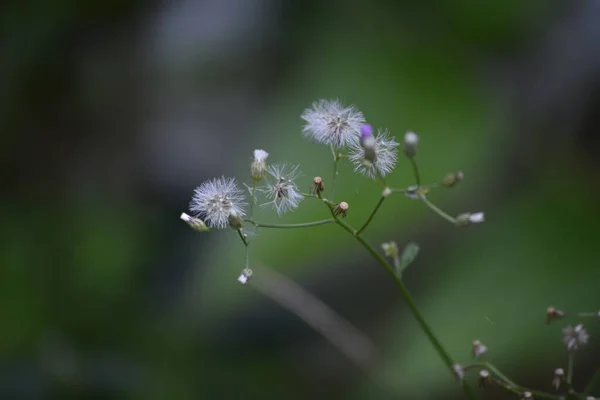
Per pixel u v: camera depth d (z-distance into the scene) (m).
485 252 0.42
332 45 0.45
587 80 0.45
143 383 0.45
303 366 0.47
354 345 0.44
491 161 0.44
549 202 0.43
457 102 0.44
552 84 0.45
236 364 0.47
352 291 0.48
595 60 0.45
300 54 0.46
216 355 0.47
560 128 0.44
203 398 0.45
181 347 0.47
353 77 0.44
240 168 0.44
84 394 0.45
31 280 0.48
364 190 0.41
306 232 0.41
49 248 0.49
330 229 0.41
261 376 0.46
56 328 0.47
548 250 0.41
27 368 0.45
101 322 0.47
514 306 0.41
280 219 0.41
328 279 0.48
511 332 0.40
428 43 0.45
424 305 0.42
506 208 0.43
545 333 0.40
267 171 0.36
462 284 0.42
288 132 0.43
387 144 0.36
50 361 0.45
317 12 0.46
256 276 0.44
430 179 0.43
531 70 0.45
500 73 0.45
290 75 0.45
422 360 0.41
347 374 0.46
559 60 0.45
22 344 0.46
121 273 0.48
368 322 0.47
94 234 0.49
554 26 0.45
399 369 0.41
